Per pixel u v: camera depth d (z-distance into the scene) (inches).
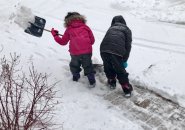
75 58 131.7
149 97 130.5
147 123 118.4
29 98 119.1
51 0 226.5
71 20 131.2
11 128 99.3
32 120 102.6
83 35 130.3
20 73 138.0
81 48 129.6
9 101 117.3
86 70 132.2
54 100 125.6
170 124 118.0
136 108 125.1
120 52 125.1
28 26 149.9
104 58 127.5
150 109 124.7
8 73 121.0
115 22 133.0
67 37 133.3
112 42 125.6
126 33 128.4
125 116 121.4
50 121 114.6
